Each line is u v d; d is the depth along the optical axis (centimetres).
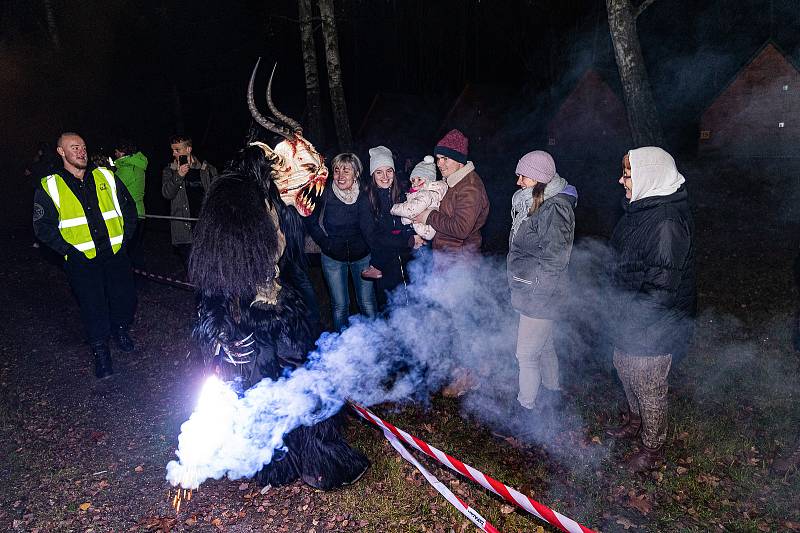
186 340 629
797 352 550
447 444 420
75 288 536
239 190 337
